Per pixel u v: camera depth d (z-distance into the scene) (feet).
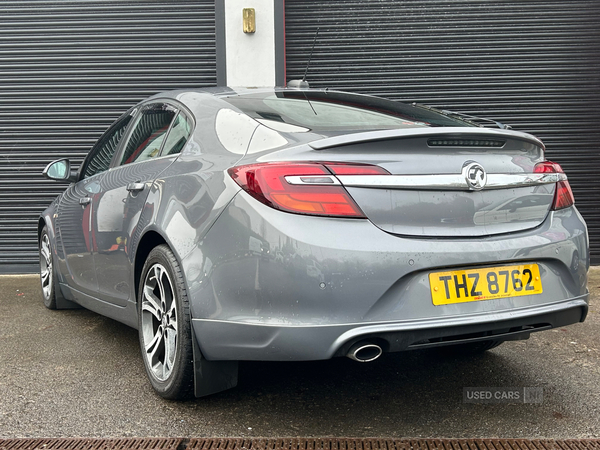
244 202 6.59
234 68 19.84
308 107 8.45
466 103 20.36
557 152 20.35
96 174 11.59
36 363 9.84
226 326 6.69
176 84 20.31
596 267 20.13
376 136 6.47
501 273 6.82
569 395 8.19
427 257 6.39
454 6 20.13
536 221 7.31
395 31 20.22
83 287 11.56
